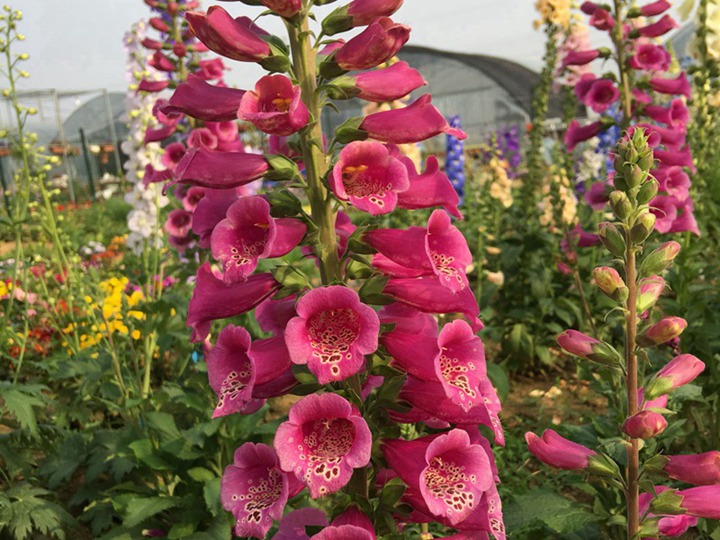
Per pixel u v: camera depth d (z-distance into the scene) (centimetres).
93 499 54
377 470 27
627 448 29
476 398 24
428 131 25
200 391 52
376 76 25
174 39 68
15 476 57
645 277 29
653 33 64
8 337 66
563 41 94
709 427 54
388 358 26
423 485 23
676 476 28
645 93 67
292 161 27
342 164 24
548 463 30
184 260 76
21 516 47
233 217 24
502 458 60
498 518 26
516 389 77
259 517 23
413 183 26
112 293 90
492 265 96
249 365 25
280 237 25
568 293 86
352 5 25
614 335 69
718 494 28
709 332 57
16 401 50
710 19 74
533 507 34
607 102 67
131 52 77
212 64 69
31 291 88
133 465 53
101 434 56
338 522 25
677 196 60
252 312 58
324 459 22
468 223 109
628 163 28
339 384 26
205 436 49
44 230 72
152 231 79
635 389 29
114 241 201
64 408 61
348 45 25
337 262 26
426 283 26
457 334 25
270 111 24
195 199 66
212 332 56
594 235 67
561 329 81
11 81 63
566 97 81
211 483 46
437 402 26
